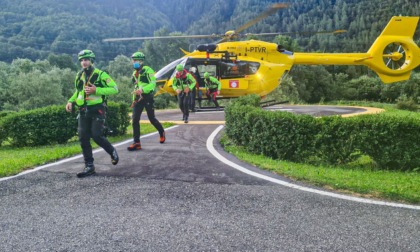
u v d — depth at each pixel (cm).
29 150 920
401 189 462
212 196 442
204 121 1318
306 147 704
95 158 680
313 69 7006
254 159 669
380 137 656
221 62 1614
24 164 617
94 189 475
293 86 4747
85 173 541
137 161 651
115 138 973
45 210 396
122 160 661
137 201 424
